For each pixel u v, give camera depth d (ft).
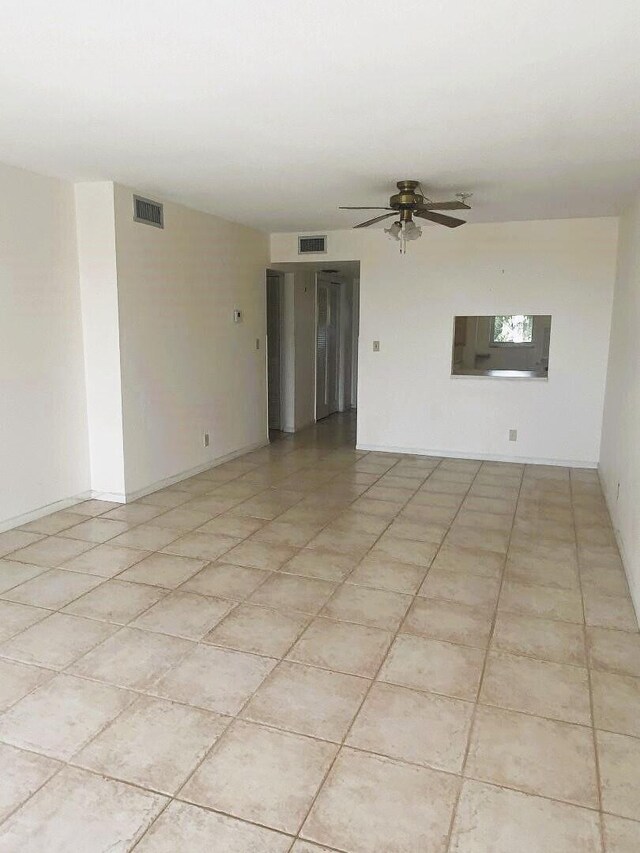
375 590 10.46
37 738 6.72
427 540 12.89
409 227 13.66
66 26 6.49
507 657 8.42
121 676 7.88
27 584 10.52
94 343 14.48
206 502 15.38
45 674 7.91
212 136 10.32
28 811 5.73
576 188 14.02
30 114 9.22
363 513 14.65
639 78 7.88
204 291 17.69
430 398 20.54
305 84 8.10
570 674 8.03
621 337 15.25
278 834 5.52
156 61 7.38
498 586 10.68
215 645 8.64
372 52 7.15
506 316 19.51
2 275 12.33
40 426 13.60
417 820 5.69
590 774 6.27
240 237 19.45
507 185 13.83
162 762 6.38
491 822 5.67
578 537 13.14
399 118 9.42
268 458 20.43
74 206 13.94
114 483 15.06
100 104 8.82
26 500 13.47
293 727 6.95
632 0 5.95
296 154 11.42
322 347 28.17
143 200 14.71
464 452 20.45
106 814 5.71
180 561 11.61
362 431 21.61
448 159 11.70
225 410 19.47
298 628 9.14
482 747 6.66
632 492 11.13
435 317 20.01
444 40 6.84
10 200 12.35
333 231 20.67
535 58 7.31
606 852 5.35
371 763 6.41
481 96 8.52
